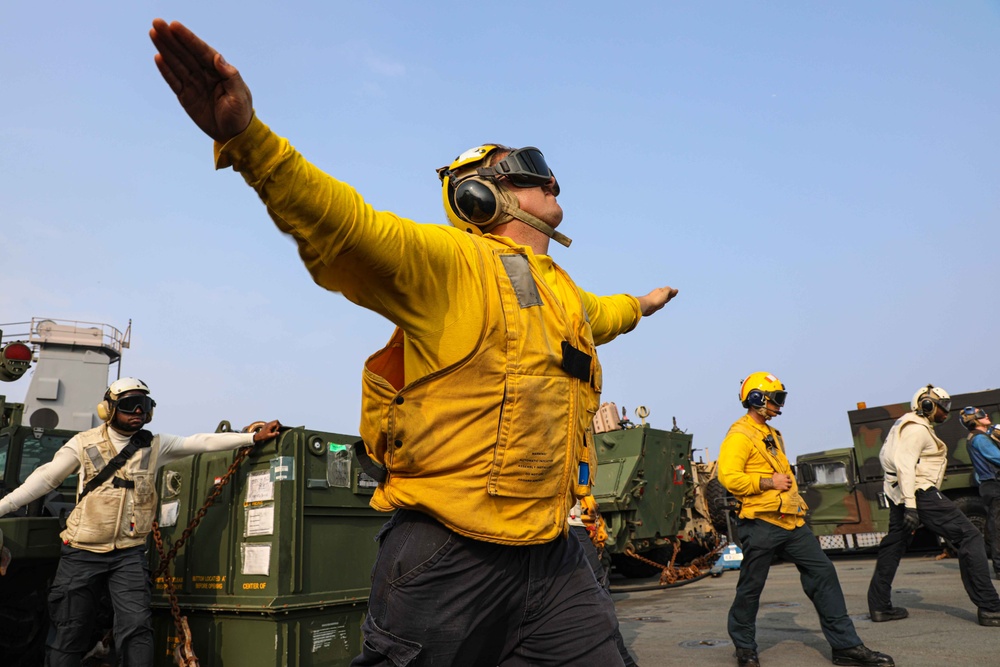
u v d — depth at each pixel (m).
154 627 4.78
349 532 4.56
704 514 14.41
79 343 32.84
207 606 4.34
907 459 6.04
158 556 4.89
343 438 4.62
